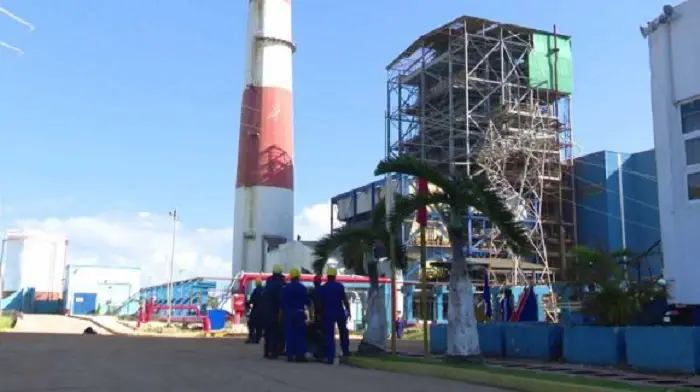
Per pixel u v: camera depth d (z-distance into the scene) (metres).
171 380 11.23
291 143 60.16
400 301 42.75
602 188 48.44
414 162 14.48
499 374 11.41
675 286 16.45
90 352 17.30
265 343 16.84
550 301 31.86
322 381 11.42
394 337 17.08
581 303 17.20
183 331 37.84
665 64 17.16
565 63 51.03
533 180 47.59
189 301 49.56
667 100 17.05
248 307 23.52
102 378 11.34
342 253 18.70
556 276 45.81
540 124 48.66
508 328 17.97
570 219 49.56
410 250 43.38
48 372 12.17
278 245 55.91
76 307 89.06
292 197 59.38
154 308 46.38
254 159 58.56
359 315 41.97
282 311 16.66
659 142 17.23
